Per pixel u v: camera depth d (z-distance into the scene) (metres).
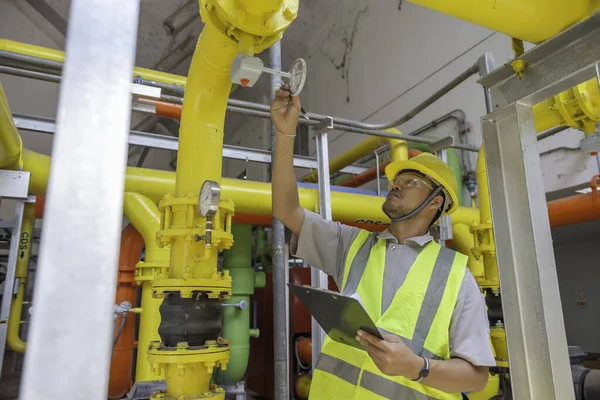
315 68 7.09
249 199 2.95
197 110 1.43
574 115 1.76
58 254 0.38
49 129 2.77
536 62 1.02
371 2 5.95
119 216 0.40
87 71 0.41
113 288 0.39
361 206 3.36
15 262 2.83
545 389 0.94
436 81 4.83
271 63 2.38
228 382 3.37
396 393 1.18
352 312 0.99
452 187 1.56
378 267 1.37
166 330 1.32
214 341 1.35
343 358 1.29
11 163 2.03
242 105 2.51
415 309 1.24
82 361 0.37
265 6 1.07
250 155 3.33
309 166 3.60
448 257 1.34
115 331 2.71
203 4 1.15
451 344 1.22
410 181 1.48
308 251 1.52
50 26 6.11
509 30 1.35
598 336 4.86
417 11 5.18
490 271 2.46
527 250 1.01
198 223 1.38
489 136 1.12
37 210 3.04
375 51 5.81
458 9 1.25
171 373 1.30
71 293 0.38
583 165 3.55
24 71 2.16
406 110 5.20
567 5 1.27
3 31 5.87
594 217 3.18
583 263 5.11
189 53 6.59
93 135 0.40
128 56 0.43
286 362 2.25
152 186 2.81
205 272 1.37
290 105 1.35
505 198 1.07
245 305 2.67
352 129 2.99
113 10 0.44
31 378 0.35
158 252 2.55
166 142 3.09
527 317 0.99
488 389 2.49
